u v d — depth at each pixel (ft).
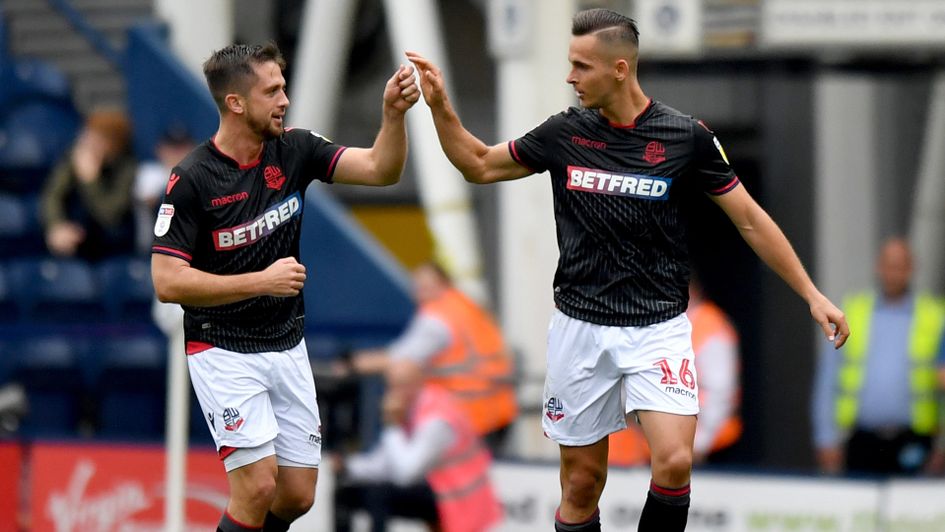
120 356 110.93
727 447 90.94
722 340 90.17
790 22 108.47
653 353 55.52
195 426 104.88
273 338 56.59
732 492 84.17
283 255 56.34
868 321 95.71
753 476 83.71
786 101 145.59
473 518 85.56
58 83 132.98
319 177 57.21
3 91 131.95
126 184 115.75
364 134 167.22
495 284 162.20
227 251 55.42
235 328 56.18
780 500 82.94
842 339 55.36
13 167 126.93
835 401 96.53
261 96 54.24
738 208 55.57
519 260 98.43
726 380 89.76
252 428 55.98
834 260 144.36
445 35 170.60
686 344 56.24
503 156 55.98
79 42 137.08
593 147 55.01
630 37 54.08
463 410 89.92
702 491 84.94
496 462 86.58
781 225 146.61
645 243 55.16
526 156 55.77
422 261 162.09
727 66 119.75
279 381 56.85
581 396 56.85
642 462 92.99
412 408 85.76
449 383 90.94
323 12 116.47
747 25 109.60
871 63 119.85
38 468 97.30
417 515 86.17
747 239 56.24
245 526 56.49
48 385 113.50
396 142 55.62
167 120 114.83
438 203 107.55
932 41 107.04
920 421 94.38
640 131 54.75
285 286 53.26
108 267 114.83
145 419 110.11
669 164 54.60
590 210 55.11
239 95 54.24
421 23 110.01
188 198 54.60
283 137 56.44
